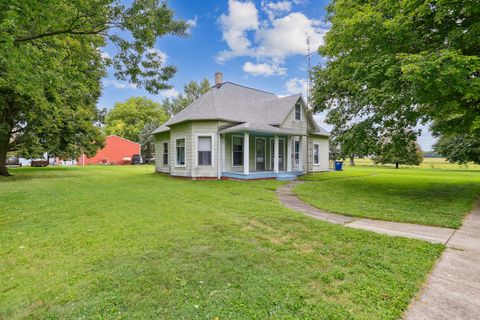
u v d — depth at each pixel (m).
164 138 17.53
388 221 5.30
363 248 3.69
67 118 16.83
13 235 4.29
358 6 9.12
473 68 5.88
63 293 2.53
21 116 15.10
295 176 14.30
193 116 13.70
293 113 15.95
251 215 5.65
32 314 2.22
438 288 2.60
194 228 4.69
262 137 15.65
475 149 20.28
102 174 17.41
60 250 3.65
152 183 11.78
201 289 2.58
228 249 3.66
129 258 3.35
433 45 7.65
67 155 19.03
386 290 2.55
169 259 3.31
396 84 7.49
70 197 7.93
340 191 9.39
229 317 2.13
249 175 12.86
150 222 5.08
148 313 2.20
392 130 9.39
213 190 9.53
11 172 19.56
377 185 11.23
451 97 7.29
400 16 7.20
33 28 5.75
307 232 4.45
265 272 2.95
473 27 6.49
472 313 2.19
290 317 2.12
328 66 12.38
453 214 5.78
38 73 6.25
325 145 20.73
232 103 15.92
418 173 19.92
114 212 5.93
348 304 2.32
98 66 8.25
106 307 2.29
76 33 6.63
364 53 8.96
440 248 3.68
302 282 2.72
